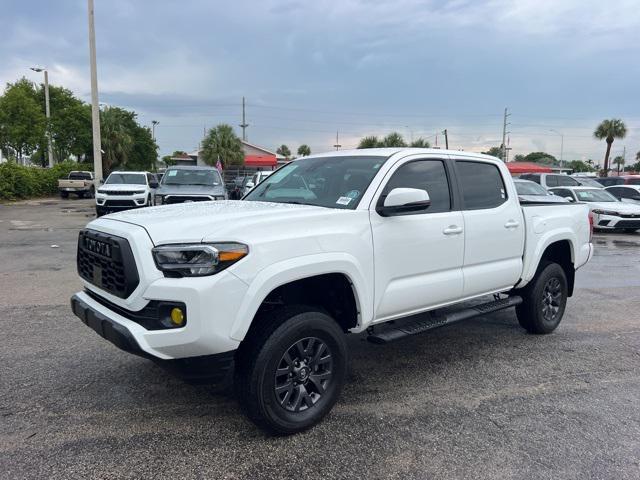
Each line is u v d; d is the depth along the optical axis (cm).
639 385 437
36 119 3816
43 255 1016
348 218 364
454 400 401
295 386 344
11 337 523
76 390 405
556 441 342
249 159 5641
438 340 550
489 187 490
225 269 301
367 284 369
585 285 850
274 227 326
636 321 636
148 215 353
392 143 5659
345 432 348
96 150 2475
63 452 317
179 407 379
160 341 296
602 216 1579
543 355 507
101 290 343
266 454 319
